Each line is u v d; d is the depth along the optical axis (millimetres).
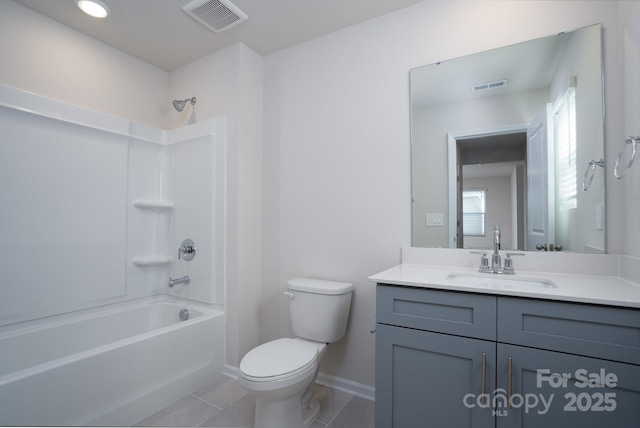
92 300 2115
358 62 2012
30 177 1842
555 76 1519
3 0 1786
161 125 2627
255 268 2316
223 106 2291
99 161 2168
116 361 1562
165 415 1704
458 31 1728
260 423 1461
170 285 2316
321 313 1814
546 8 1534
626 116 1328
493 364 1135
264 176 2377
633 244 1283
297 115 2246
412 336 1274
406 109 1857
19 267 1792
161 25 2049
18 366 1732
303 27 2062
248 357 1521
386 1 1813
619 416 967
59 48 2020
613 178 1382
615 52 1387
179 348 1881
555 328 1056
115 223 2254
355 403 1838
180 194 2482
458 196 1724
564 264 1471
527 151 1577
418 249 1790
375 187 1938
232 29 2086
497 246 1552
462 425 1179
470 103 1699
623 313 969
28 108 1824
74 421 1401
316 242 2137
